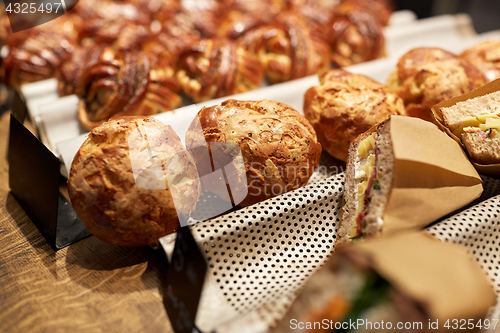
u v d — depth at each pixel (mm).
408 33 820
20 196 520
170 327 422
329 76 567
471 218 445
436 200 442
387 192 437
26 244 484
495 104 488
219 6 893
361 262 357
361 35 702
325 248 468
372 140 472
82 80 583
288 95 600
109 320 427
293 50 661
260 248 455
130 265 467
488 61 606
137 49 631
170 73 636
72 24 756
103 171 439
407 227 433
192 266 413
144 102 585
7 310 432
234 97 579
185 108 541
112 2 831
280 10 889
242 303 421
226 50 631
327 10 893
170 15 807
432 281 354
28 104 634
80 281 453
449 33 862
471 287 364
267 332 383
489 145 472
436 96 540
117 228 444
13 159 515
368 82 549
